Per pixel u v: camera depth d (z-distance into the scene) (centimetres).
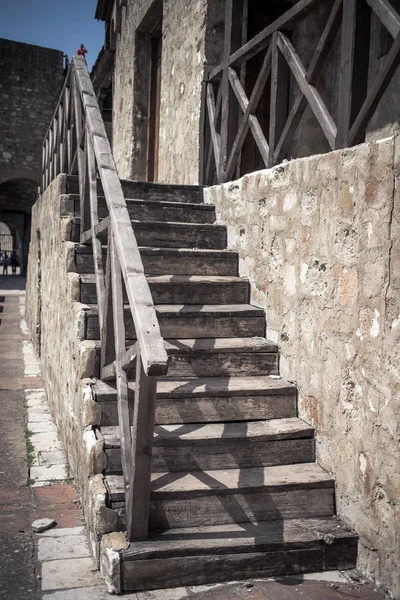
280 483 283
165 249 401
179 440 293
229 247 430
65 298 412
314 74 322
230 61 440
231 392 320
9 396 598
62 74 2356
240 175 544
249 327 371
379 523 256
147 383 243
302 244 320
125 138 861
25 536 301
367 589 254
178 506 273
